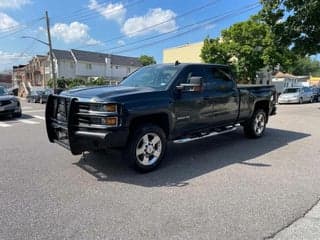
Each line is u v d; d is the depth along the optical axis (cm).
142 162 570
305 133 970
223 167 607
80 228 373
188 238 351
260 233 362
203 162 641
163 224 382
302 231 367
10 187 504
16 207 429
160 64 705
